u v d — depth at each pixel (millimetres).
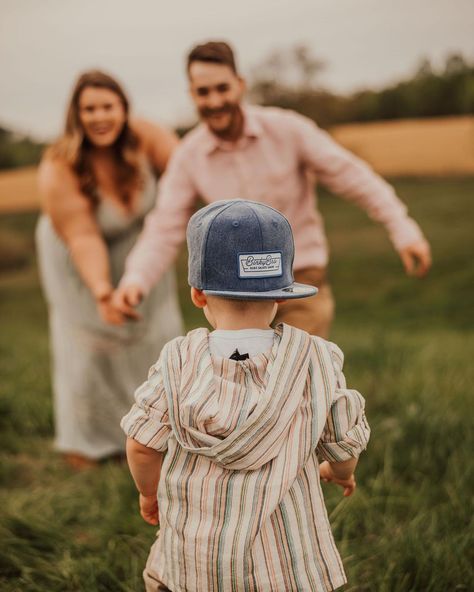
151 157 3842
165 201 3367
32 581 2559
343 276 13844
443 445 3375
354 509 2855
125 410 3951
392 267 14023
